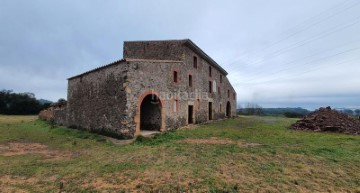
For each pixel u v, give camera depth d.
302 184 5.97
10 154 9.29
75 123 18.05
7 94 46.72
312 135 13.88
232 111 33.38
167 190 5.36
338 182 6.21
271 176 6.38
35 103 47.38
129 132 12.54
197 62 20.78
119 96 13.05
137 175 6.24
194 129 16.19
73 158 8.55
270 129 16.92
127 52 19.77
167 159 7.71
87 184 5.76
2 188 5.53
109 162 7.60
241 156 8.13
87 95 16.50
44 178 6.27
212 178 6.00
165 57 18.27
